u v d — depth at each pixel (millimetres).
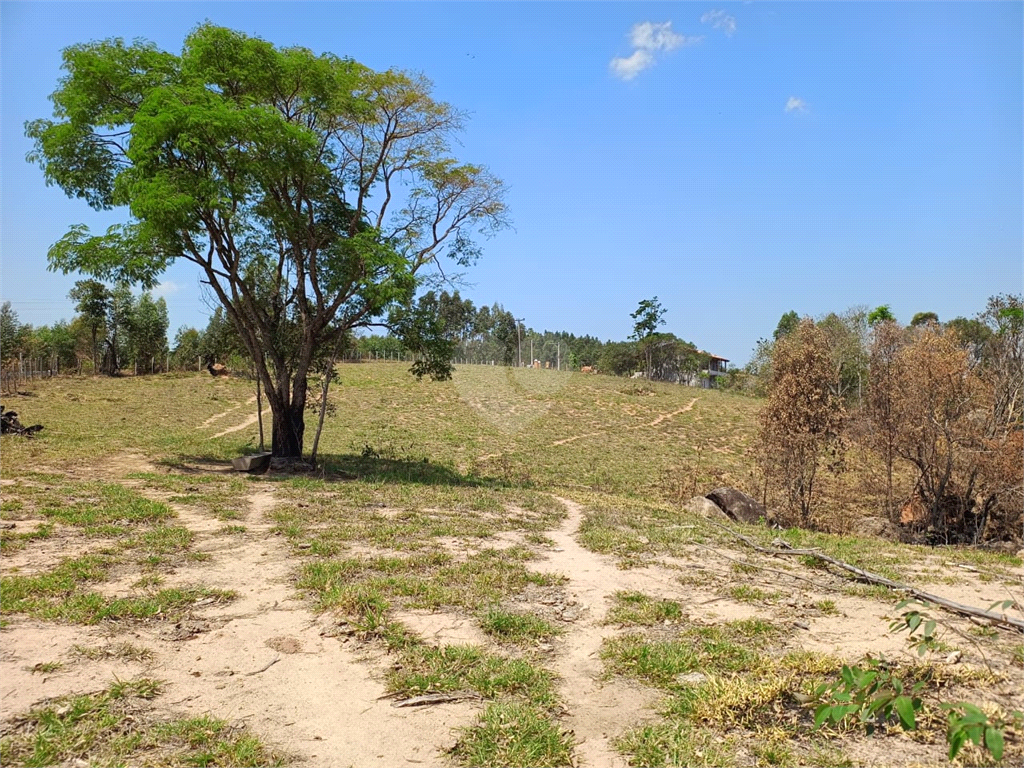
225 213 17125
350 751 4031
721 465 32875
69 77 17344
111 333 67625
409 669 5207
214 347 24875
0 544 8438
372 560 8352
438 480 20375
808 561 9297
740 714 4496
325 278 19938
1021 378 18406
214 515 11281
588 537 10688
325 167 18656
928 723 4289
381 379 60594
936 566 10055
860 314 45156
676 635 6160
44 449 20094
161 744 4012
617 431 43312
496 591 7328
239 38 17609
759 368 48906
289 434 20297
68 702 4434
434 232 22375
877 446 18891
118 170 18391
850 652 5707
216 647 5566
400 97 20125
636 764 3900
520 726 4258
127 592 6836
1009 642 5980
